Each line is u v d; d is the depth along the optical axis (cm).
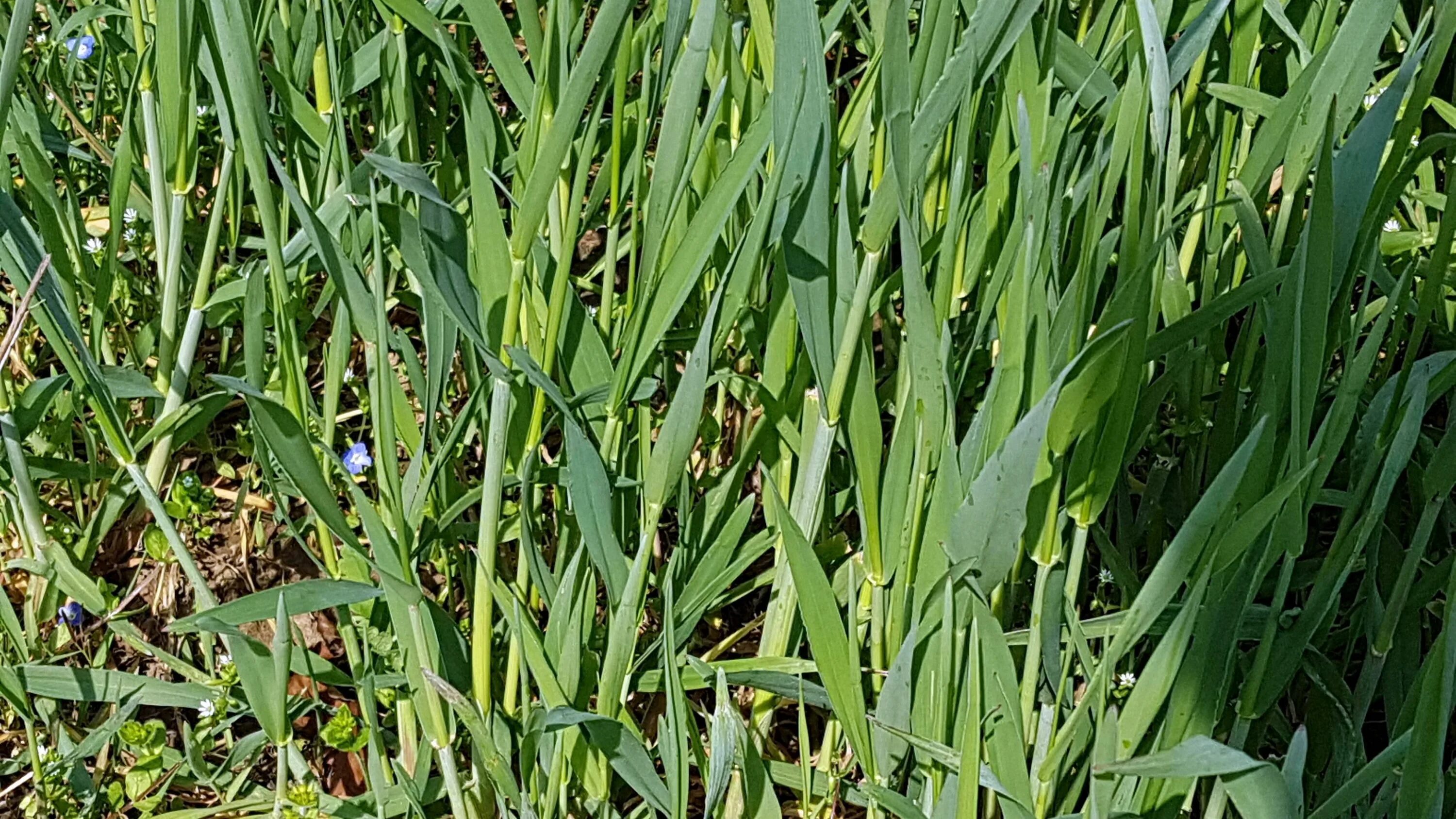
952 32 59
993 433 60
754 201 69
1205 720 59
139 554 78
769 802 66
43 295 64
